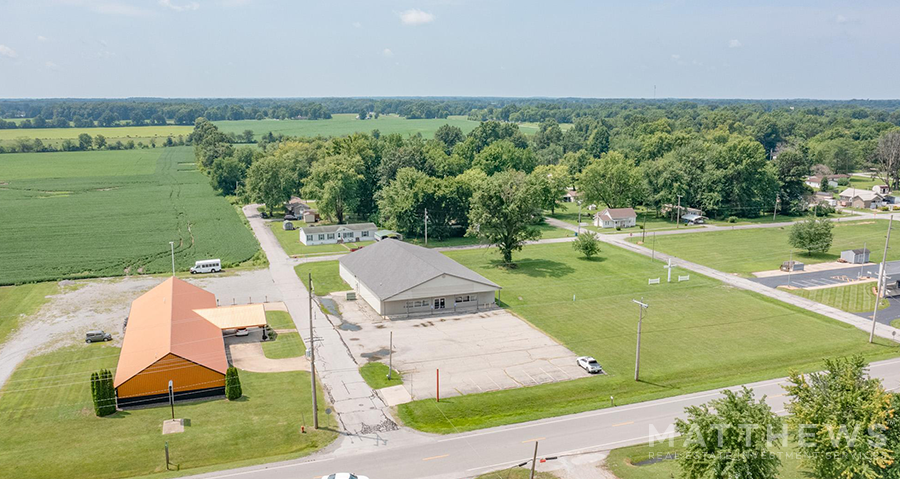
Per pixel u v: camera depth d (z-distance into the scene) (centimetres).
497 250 11775
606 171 15812
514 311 8050
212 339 6222
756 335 7206
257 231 13525
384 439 4716
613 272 10088
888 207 16725
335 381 5812
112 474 4156
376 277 8469
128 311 7825
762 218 15800
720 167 15900
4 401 5297
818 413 3675
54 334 6969
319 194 13950
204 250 11331
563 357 6488
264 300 8431
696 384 5828
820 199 16988
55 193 18525
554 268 10350
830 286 9319
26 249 11225
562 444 4653
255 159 19012
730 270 10288
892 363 6259
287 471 4234
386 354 6519
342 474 4091
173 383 5362
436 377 5925
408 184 13100
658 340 7031
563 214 16612
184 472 4181
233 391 5391
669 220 15650
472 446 4616
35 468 4206
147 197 18000
